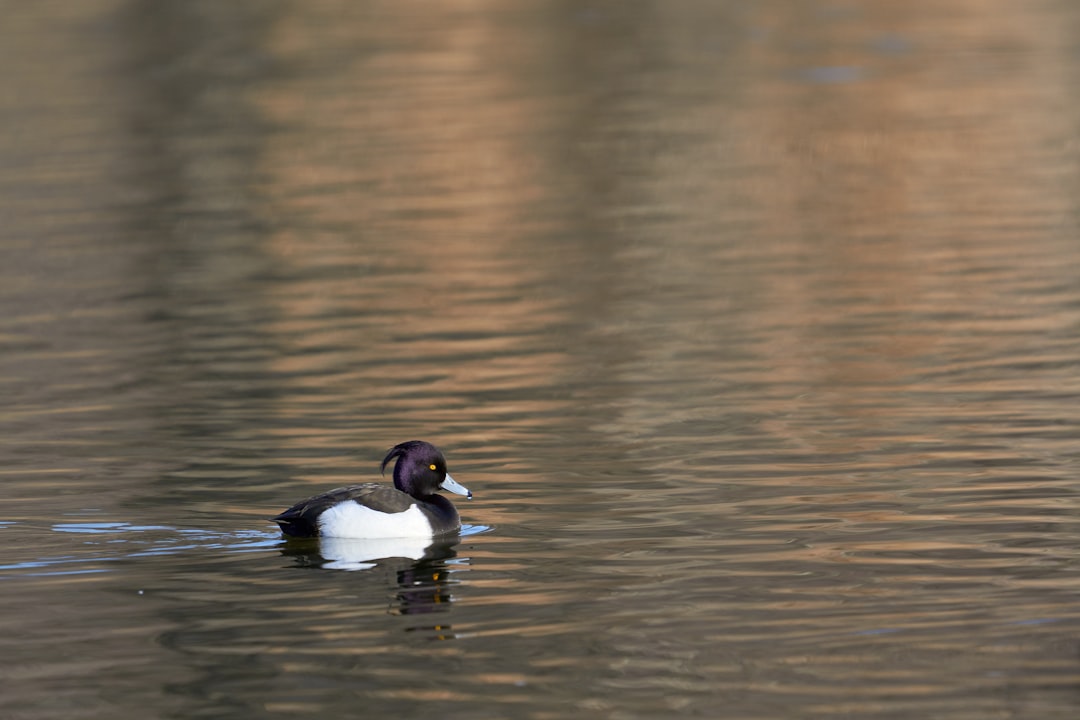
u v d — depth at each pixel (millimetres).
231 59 43844
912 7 52094
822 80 39062
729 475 13820
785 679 9422
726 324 19656
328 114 36031
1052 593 10727
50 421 16172
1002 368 17203
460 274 22844
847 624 10266
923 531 12156
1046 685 9227
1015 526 12211
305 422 15906
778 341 18766
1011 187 27453
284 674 9664
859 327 19297
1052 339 18328
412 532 12133
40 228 26656
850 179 28641
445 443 15086
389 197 28203
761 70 40781
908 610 10477
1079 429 14844
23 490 13617
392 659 9844
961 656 9680
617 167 30078
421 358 18453
